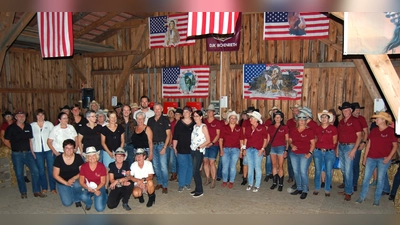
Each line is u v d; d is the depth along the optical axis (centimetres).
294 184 659
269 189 665
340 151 602
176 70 995
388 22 398
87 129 612
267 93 885
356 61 770
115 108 779
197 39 973
